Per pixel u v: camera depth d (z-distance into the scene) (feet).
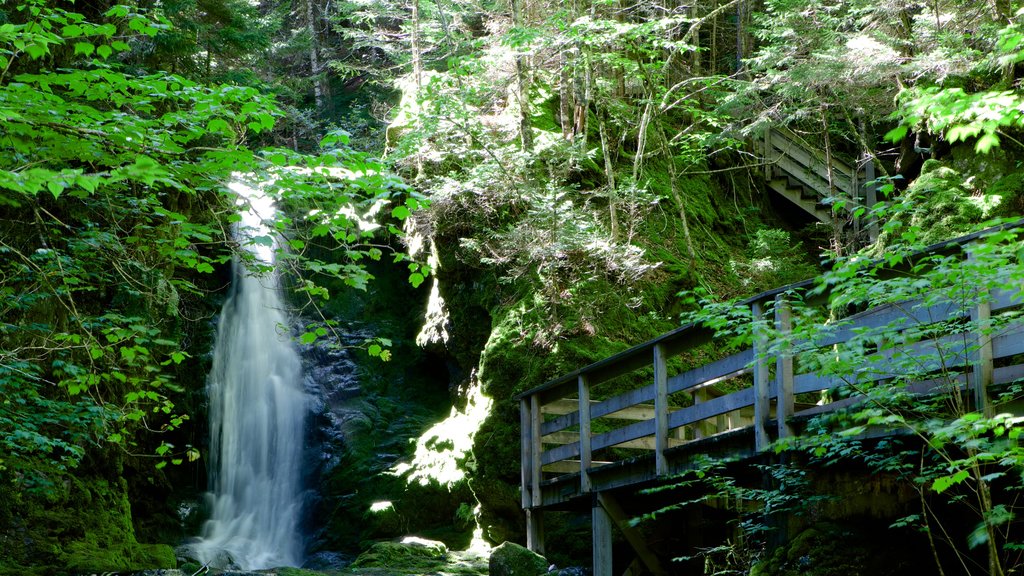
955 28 49.29
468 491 50.31
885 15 52.80
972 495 24.88
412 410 59.21
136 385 27.76
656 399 30.89
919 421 20.53
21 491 39.45
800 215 68.54
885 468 21.54
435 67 71.26
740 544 29.63
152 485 54.24
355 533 53.67
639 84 63.62
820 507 24.76
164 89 19.35
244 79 58.85
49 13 19.42
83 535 41.34
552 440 42.65
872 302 19.02
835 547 23.39
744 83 55.26
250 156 18.53
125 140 18.01
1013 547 18.04
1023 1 46.37
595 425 44.75
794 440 22.91
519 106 56.24
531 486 39.88
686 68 68.95
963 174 43.21
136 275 33.88
